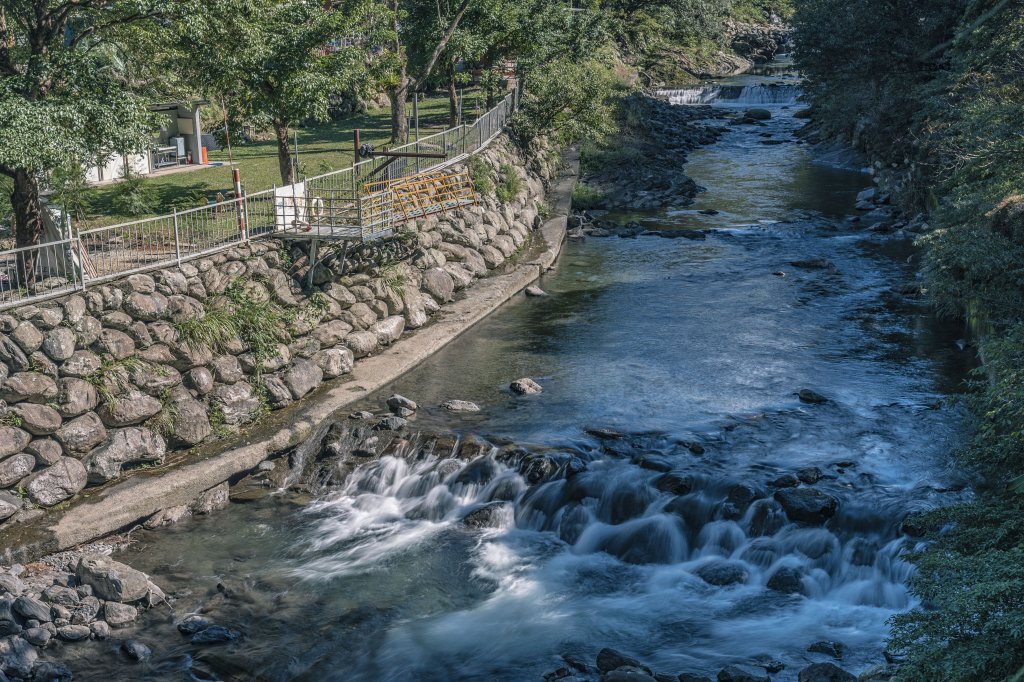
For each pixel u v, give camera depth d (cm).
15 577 1658
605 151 5206
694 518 1877
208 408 2166
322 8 3319
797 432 2172
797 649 1552
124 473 1997
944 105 3594
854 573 1725
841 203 4562
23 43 2434
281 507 2025
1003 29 2680
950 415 2234
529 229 3891
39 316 1928
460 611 1680
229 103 3759
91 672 1491
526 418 2275
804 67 5512
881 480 1934
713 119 7119
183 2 2284
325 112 3125
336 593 1722
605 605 1700
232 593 1709
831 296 3177
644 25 8700
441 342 2767
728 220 4284
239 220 2445
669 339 2805
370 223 2661
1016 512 1426
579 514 1931
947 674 1107
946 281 2525
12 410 1852
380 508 2028
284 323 2433
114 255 2286
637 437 2152
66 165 2080
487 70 4869
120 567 1678
